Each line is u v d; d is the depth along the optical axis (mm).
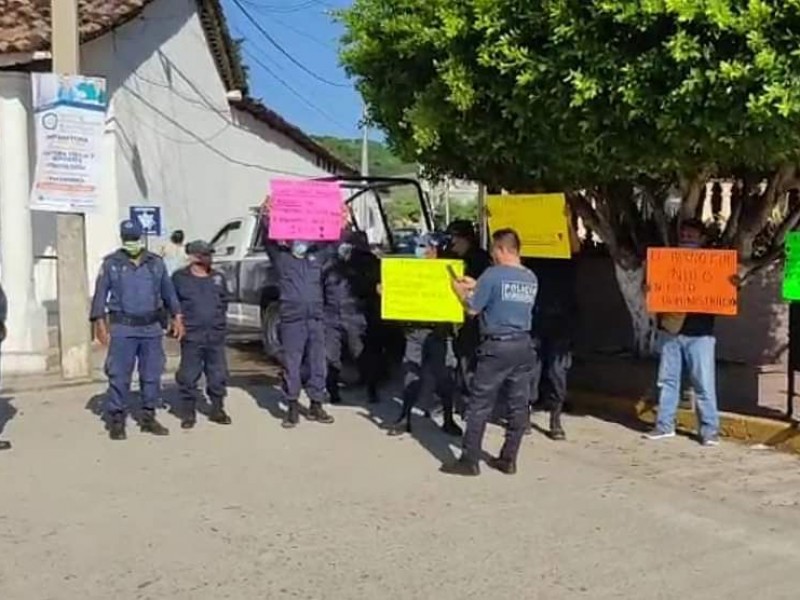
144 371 8516
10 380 11023
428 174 9805
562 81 6891
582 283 11336
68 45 10836
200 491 6754
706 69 6223
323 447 7984
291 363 8797
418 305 8023
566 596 4945
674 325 8125
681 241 8305
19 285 11672
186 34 18812
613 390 9562
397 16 8164
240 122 21422
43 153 10734
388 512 6273
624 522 6066
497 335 6992
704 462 7508
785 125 6215
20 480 7062
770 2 6086
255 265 12539
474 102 7574
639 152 7109
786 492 6711
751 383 9188
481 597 4938
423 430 8609
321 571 5285
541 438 8281
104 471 7289
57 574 5277
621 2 6391
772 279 11359
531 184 9039
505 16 7109
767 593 4992
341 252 9766
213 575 5246
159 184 17719
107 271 8367
